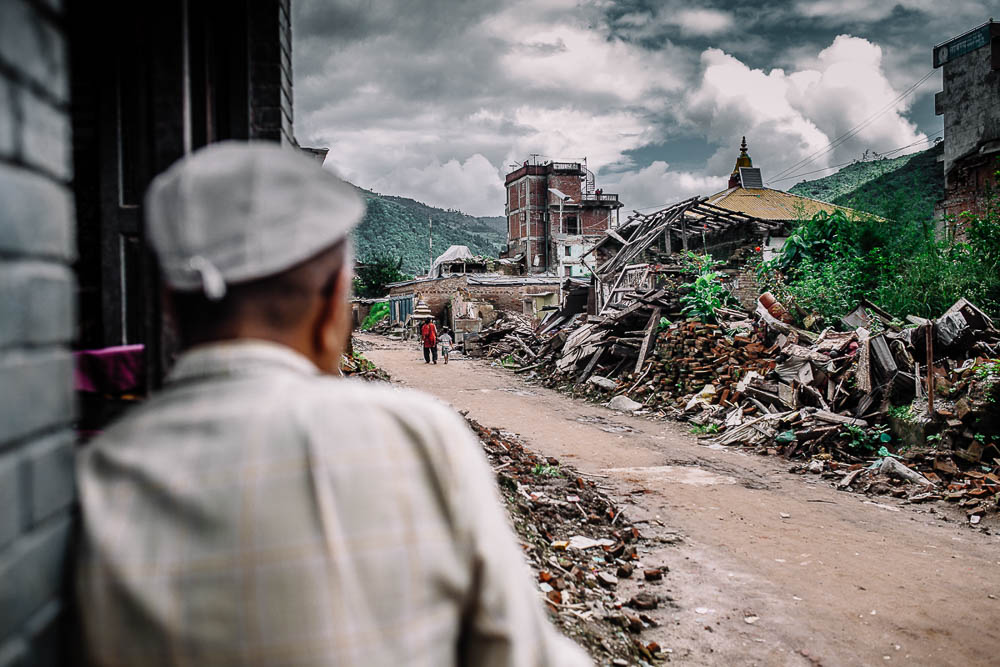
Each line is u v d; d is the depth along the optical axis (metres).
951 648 4.33
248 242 0.79
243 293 0.82
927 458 8.84
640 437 11.67
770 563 5.84
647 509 7.45
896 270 16.20
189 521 0.72
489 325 32.81
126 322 2.44
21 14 0.67
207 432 0.77
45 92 0.73
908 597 5.13
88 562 0.73
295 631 0.69
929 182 28.23
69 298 0.78
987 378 8.77
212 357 0.81
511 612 0.80
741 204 30.45
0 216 0.63
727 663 4.11
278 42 2.69
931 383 9.39
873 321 13.17
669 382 14.54
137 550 0.72
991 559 6.05
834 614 4.82
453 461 0.81
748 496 8.08
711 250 26.80
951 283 14.20
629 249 24.56
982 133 19.12
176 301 0.85
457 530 0.78
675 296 16.69
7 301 0.64
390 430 0.80
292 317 0.85
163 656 0.69
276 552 0.71
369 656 0.70
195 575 0.70
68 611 0.73
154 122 2.37
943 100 20.33
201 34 2.55
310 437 0.76
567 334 20.47
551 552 5.49
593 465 9.59
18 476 0.65
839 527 6.95
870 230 17.67
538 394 16.91
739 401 12.40
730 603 4.98
